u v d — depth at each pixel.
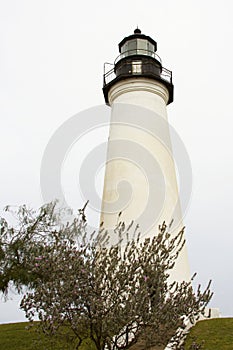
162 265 7.74
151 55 17.89
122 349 7.54
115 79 16.25
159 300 7.36
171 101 17.70
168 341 7.30
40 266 7.88
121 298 7.47
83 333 7.65
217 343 11.73
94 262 7.70
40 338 10.38
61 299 7.19
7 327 15.62
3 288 12.48
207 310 15.38
